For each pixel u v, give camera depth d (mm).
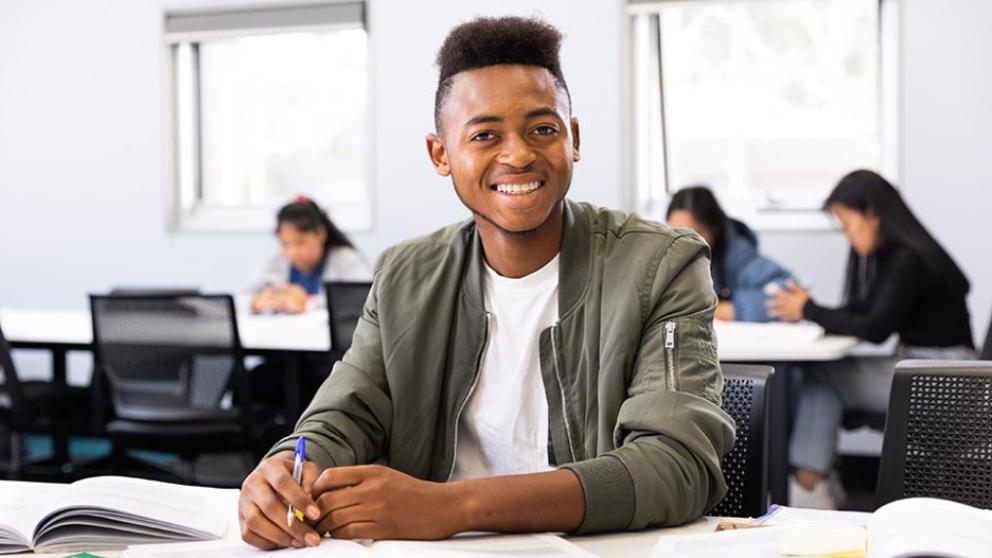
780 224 4633
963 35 4297
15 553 1205
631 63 4824
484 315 1505
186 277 5500
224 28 5371
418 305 1532
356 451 1471
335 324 3271
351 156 5422
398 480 1221
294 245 4285
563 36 1466
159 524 1225
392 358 1521
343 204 5426
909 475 1427
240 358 3309
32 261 5750
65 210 5680
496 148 1385
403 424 1515
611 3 4746
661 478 1258
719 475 1319
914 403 1437
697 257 1462
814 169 4672
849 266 3461
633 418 1333
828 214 3432
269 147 5559
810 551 1058
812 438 3311
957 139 4320
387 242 5164
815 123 4648
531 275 1485
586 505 1221
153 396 3396
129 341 3359
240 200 5617
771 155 4734
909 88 4379
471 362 1509
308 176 5508
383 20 5109
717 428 1331
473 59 1395
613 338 1412
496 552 1126
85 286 5668
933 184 4359
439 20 5012
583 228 1498
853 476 4488
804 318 3330
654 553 1122
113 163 5590
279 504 1203
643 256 1439
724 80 4773
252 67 5539
